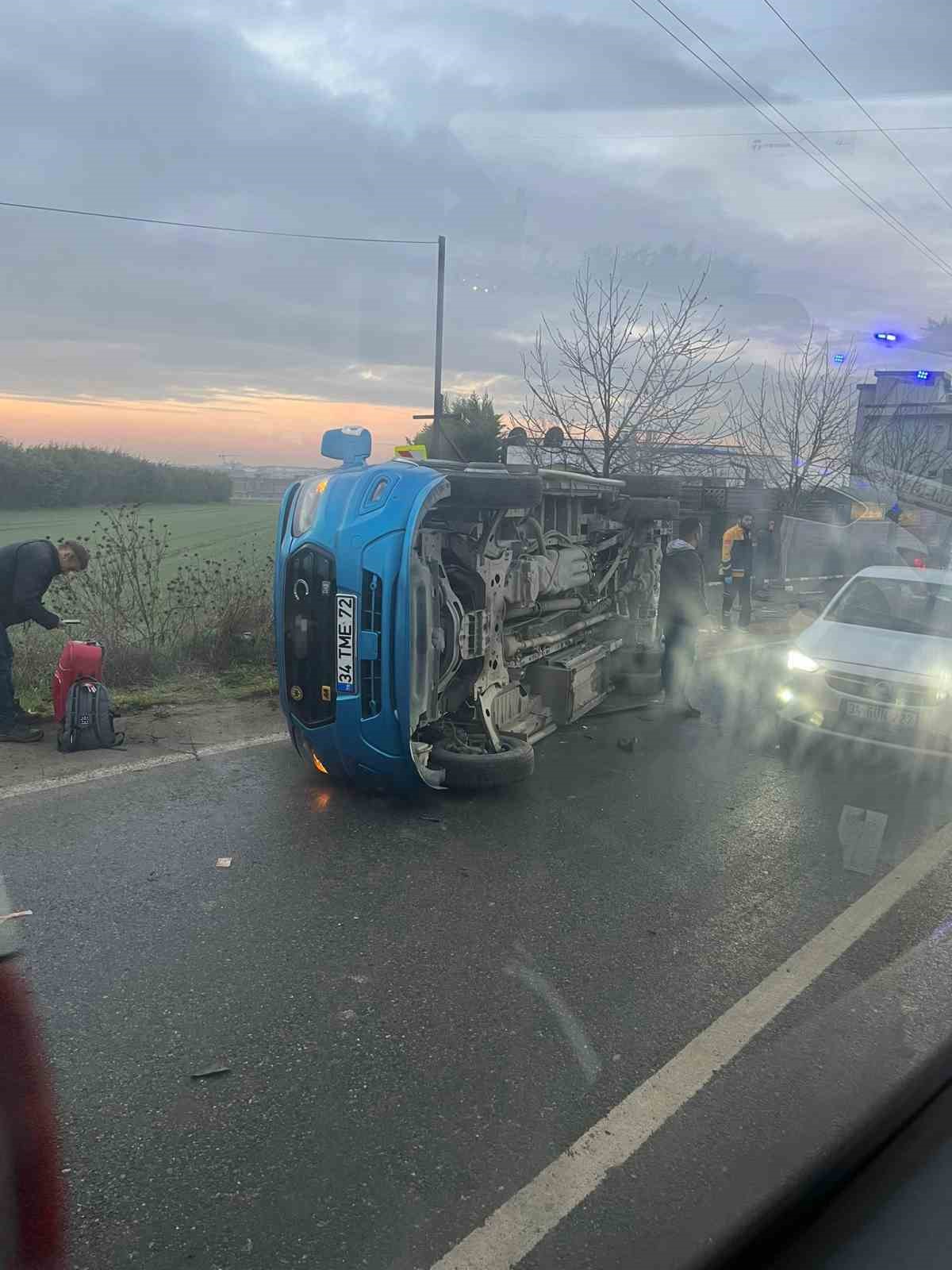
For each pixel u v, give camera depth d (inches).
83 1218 83.7
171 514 911.7
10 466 735.1
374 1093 102.6
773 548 685.3
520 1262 79.8
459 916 146.8
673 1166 91.8
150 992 121.6
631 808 201.8
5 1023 113.6
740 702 314.5
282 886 155.3
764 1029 117.1
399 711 181.8
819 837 187.9
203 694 286.5
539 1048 111.9
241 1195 87.1
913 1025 118.9
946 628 261.1
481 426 524.4
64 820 180.9
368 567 179.9
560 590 245.1
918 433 807.7
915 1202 85.8
